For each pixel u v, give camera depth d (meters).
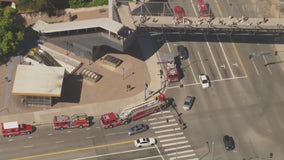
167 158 193.75
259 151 197.62
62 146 195.25
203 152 196.38
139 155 194.00
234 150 197.50
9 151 192.38
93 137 198.62
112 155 193.12
